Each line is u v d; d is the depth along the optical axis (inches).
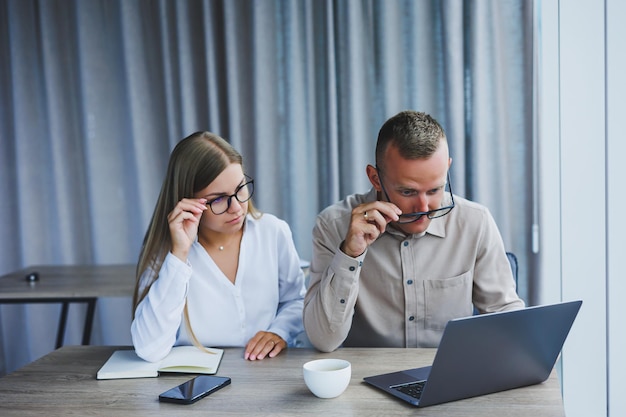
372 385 48.9
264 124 115.6
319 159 116.0
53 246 127.6
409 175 54.6
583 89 94.7
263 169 116.3
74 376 53.5
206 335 65.2
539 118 103.7
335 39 112.5
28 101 124.4
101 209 124.3
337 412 44.1
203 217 62.2
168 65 118.5
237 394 48.0
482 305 65.6
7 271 128.5
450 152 109.0
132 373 53.0
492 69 107.7
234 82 116.0
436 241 64.4
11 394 49.7
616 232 93.9
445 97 109.0
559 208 102.3
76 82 123.7
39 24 122.5
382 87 111.9
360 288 65.5
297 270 70.7
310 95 114.8
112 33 121.6
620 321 94.2
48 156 126.0
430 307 64.5
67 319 126.6
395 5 110.7
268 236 68.8
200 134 63.1
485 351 44.3
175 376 53.1
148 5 119.2
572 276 96.0
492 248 64.3
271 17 114.2
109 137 123.4
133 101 119.8
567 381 96.6
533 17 106.1
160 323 56.1
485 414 43.3
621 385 94.7
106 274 104.3
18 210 126.7
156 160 121.9
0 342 128.6
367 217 54.9
